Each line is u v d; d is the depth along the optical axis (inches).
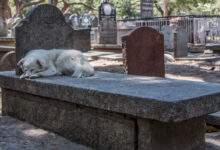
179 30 497.4
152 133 148.6
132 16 1364.4
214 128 191.6
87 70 194.9
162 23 734.5
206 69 404.5
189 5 1321.4
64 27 215.9
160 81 177.8
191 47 608.1
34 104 194.9
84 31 278.7
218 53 531.2
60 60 197.8
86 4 1272.1
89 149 166.7
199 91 155.2
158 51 282.7
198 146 159.9
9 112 211.3
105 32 635.5
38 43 208.4
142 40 273.1
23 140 174.7
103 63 449.7
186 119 145.3
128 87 164.6
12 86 202.2
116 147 159.0
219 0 1360.7
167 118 139.5
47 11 210.2
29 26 205.5
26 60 195.0
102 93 157.2
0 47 374.0
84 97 164.2
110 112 159.6
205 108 148.8
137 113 146.9
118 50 555.2
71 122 176.1
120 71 378.9
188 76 357.4
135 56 270.8
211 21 752.3
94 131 166.7
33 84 188.1
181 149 154.9
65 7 1115.3
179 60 480.7
